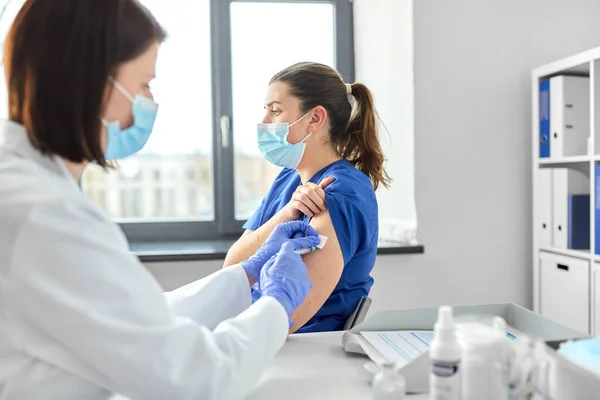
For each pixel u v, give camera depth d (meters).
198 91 2.68
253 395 0.86
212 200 2.74
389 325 1.08
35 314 0.68
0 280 0.68
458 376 0.66
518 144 2.51
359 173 1.45
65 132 0.74
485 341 0.66
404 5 2.42
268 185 2.75
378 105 2.61
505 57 2.49
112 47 0.75
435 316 1.09
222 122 2.67
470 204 2.48
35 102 0.73
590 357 0.74
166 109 2.66
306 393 0.87
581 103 2.29
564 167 2.44
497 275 2.52
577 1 2.54
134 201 2.69
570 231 2.26
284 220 1.43
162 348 0.72
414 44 2.40
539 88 2.40
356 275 1.38
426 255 2.45
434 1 2.41
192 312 1.05
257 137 1.52
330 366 0.99
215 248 2.38
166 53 2.64
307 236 1.23
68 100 0.73
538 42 2.51
